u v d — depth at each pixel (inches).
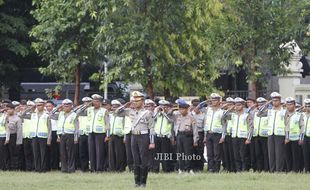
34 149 2425.0
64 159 2373.3
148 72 2586.1
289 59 2893.7
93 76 2979.8
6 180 2030.0
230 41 2741.1
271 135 2246.6
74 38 2906.0
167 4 2593.5
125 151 2368.4
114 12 2571.4
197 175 2123.5
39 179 2057.1
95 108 2394.2
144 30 2529.5
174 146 2379.4
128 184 1879.9
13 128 2474.2
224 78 3673.7
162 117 2383.1
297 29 2694.4
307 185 1823.3
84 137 2416.3
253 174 2116.1
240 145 2310.5
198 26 2711.6
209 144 2336.4
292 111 2245.3
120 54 2578.7
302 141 2226.9
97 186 1844.2
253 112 2320.4
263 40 2738.7
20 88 3863.2
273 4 2753.4
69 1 2837.1
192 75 2719.0
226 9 2797.7
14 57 3762.3
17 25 3543.3
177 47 2635.3
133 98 1850.4
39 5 3299.7
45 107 2487.7
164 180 1978.3
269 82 3235.7
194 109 2420.0
